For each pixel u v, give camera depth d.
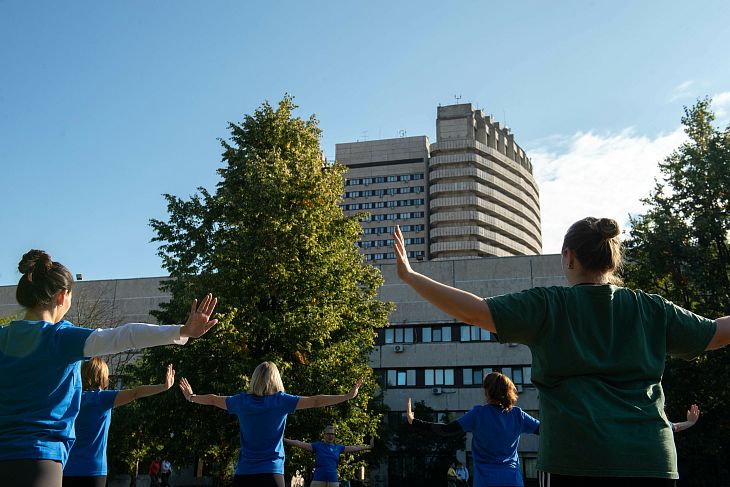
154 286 52.81
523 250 137.62
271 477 6.00
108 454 28.16
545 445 2.69
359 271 25.73
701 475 28.77
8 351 3.44
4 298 55.91
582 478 2.51
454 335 46.75
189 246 24.58
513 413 6.40
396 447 42.62
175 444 22.48
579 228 3.00
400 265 2.79
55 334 3.46
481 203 132.38
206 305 3.41
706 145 31.06
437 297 2.71
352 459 23.31
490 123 143.62
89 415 5.70
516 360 45.12
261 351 23.09
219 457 23.14
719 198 29.80
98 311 45.53
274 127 26.70
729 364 26.64
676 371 27.66
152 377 22.62
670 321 2.87
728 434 27.25
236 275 23.23
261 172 24.12
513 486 6.24
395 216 141.75
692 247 29.02
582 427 2.56
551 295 2.80
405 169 144.62
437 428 6.36
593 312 2.77
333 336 24.86
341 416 22.94
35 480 3.23
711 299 29.03
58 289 3.72
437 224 134.75
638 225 31.39
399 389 46.28
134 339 3.41
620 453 2.48
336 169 27.00
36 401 3.37
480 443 6.36
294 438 22.22
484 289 47.50
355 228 26.08
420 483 41.59
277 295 23.53
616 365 2.69
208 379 21.91
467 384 45.41
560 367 2.70
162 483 37.00
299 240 23.61
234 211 24.25
